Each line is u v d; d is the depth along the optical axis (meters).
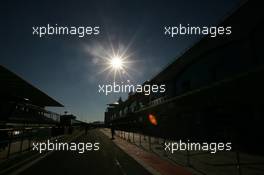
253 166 11.20
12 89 23.31
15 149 16.58
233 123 20.23
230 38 21.67
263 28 18.12
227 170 10.28
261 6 17.83
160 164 12.10
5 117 23.77
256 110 17.52
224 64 23.25
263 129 16.70
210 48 25.02
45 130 28.91
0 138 15.88
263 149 16.39
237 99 19.47
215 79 24.86
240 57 20.88
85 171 10.17
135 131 62.00
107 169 10.70
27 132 24.52
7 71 16.27
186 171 10.20
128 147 21.44
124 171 10.26
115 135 46.12
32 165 11.49
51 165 11.56
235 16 20.94
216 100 22.84
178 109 33.50
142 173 9.86
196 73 29.31
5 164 11.24
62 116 50.66
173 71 36.22
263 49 18.08
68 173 9.70
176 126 34.56
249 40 19.42
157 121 44.06
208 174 9.50
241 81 18.66
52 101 38.00
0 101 23.80
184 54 31.58
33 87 22.41
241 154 16.03
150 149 19.47
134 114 64.50
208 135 25.00
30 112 35.03
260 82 16.55
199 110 27.28
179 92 35.22
